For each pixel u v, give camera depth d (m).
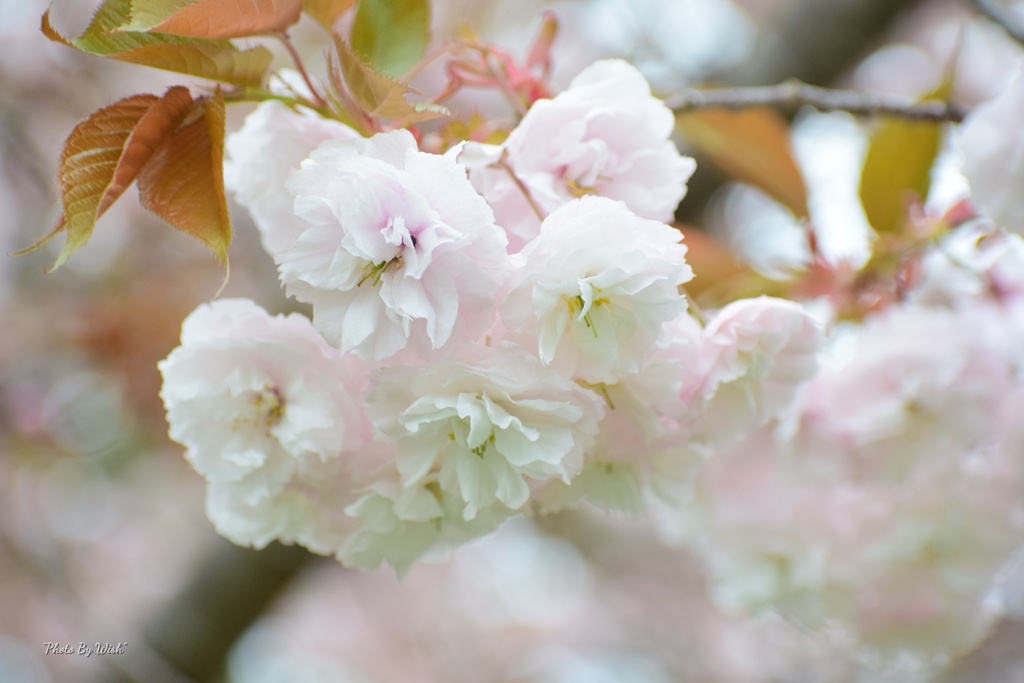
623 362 0.60
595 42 1.27
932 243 0.71
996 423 0.70
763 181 0.75
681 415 0.62
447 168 0.58
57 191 0.59
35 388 1.44
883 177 0.73
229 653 1.13
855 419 0.70
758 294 0.72
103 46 0.59
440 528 0.63
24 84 1.37
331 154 0.59
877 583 0.72
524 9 1.26
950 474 0.71
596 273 0.59
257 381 0.62
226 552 1.12
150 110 0.59
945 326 0.70
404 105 0.59
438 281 0.59
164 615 1.13
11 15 1.39
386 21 0.63
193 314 0.62
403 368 0.59
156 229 1.42
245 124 0.64
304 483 0.63
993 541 0.71
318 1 0.60
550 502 0.63
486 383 0.59
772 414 0.64
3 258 1.41
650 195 0.62
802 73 1.01
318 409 0.61
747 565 0.74
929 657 0.73
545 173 0.62
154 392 1.30
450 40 0.66
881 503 0.71
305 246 0.59
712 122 0.74
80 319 1.31
